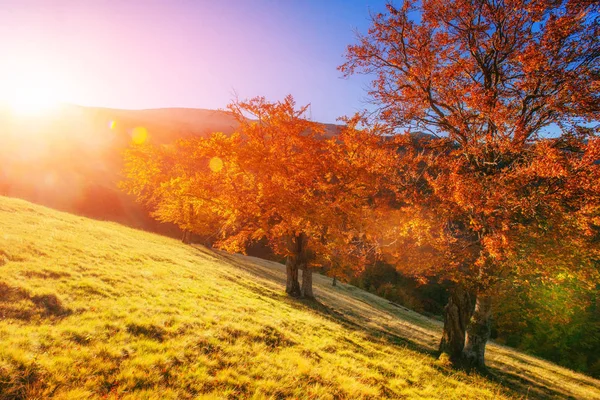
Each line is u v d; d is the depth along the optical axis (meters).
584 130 11.67
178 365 7.45
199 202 21.16
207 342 9.09
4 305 7.72
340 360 11.22
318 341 12.86
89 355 6.69
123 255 17.67
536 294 15.77
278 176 19.52
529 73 11.72
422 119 15.47
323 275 56.91
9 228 15.05
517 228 12.27
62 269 11.48
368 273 62.12
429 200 14.34
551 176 10.10
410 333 23.61
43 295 8.87
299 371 9.04
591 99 10.52
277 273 40.53
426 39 14.23
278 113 19.81
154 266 17.53
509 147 11.51
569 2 10.88
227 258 39.88
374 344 15.53
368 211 19.95
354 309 27.56
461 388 12.03
